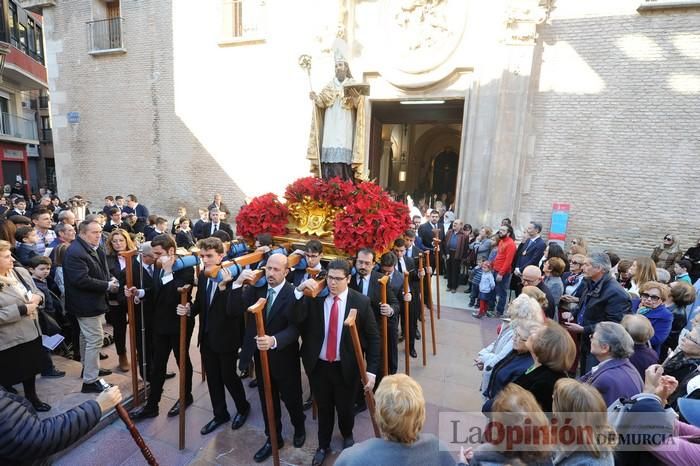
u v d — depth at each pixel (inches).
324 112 189.3
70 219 188.1
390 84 372.8
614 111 310.0
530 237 261.3
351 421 123.3
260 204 180.7
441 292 325.4
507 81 326.6
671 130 297.0
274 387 123.2
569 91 320.5
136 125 492.4
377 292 153.1
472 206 351.9
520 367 95.3
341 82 184.4
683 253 289.7
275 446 112.7
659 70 295.9
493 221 341.1
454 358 199.2
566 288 202.8
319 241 157.4
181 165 475.5
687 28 286.2
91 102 512.4
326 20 370.0
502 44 323.9
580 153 322.0
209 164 461.4
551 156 330.3
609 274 144.3
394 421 63.0
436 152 823.7
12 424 60.6
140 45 475.2
